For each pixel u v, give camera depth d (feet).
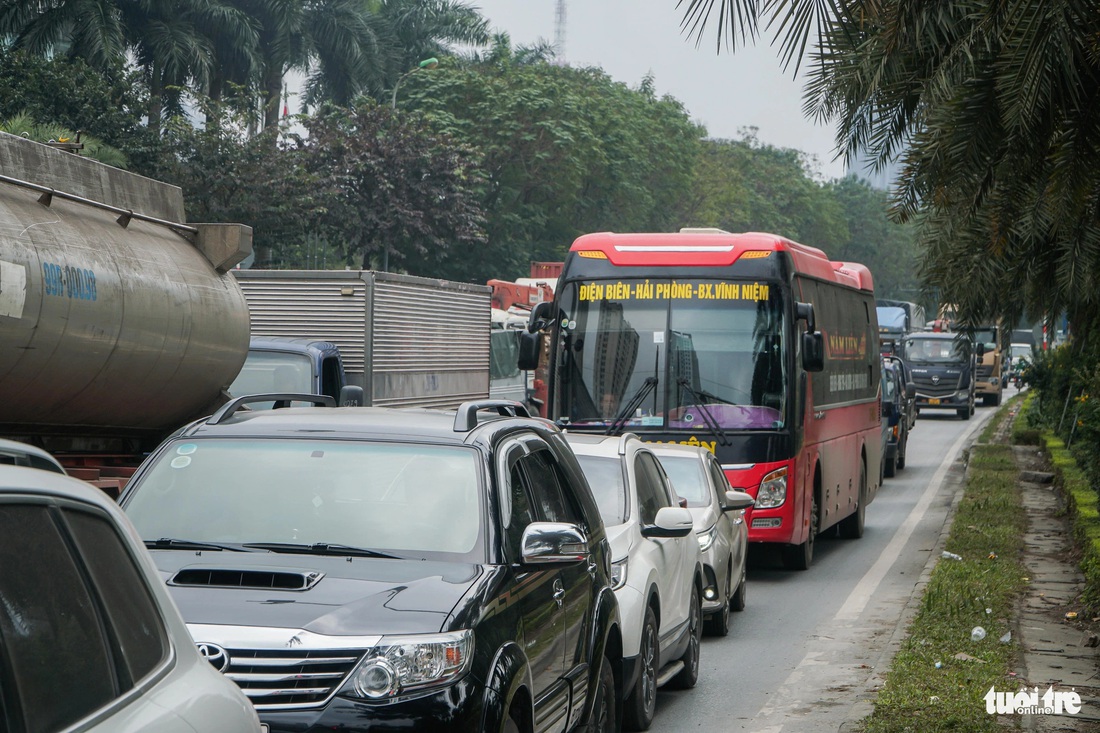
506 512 21.50
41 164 29.55
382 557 20.33
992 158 26.71
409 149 178.29
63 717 9.65
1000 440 133.08
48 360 28.35
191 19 187.32
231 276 37.83
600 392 55.36
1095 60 23.94
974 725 28.94
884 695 32.12
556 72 227.40
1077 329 60.54
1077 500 66.13
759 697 34.99
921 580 52.75
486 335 90.58
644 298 55.67
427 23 232.73
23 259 26.84
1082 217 28.40
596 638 24.26
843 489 67.62
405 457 22.13
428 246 186.80
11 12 165.58
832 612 48.73
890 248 481.87
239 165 149.38
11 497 9.99
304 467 22.12
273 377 58.18
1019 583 50.37
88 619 10.55
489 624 18.80
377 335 67.82
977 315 48.37
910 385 154.40
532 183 219.00
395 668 17.34
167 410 35.37
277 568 19.51
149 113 151.12
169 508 21.63
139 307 31.40
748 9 21.53
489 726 17.80
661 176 261.65
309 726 16.98
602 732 25.62
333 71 211.20
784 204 381.81
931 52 27.20
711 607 41.75
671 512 33.32
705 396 54.70
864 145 28.71
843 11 21.91
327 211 165.68
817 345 54.24
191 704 11.51
